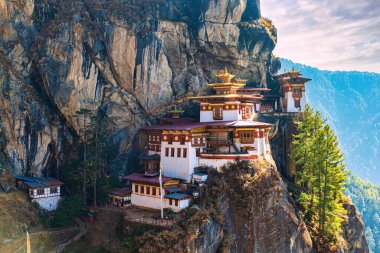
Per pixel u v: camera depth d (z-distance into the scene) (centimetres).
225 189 6525
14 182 6444
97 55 7700
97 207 6694
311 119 8238
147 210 6581
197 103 8869
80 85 7481
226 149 7388
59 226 6203
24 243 5541
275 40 10200
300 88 10019
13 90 6819
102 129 7725
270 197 6675
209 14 8756
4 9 7044
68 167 7331
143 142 8175
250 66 9856
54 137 7344
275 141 9050
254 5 9862
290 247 6675
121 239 5809
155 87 8219
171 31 8475
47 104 7431
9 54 7025
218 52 9212
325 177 7375
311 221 7669
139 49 8006
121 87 8012
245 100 8375
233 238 6256
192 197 6406
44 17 7650
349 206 8812
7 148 6612
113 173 7612
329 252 7350
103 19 7838
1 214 5766
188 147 7038
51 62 7306
